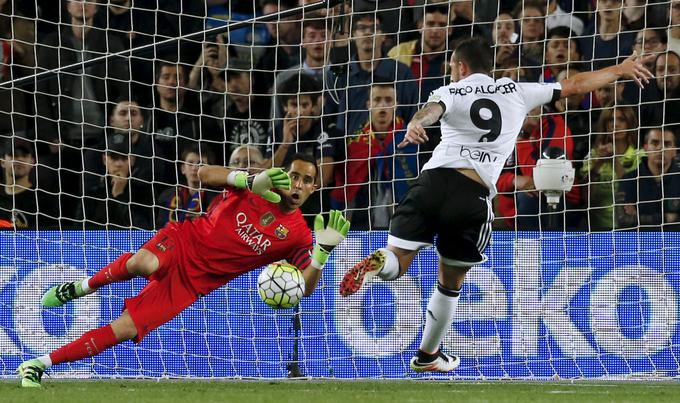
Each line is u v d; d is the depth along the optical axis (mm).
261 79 33719
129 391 20828
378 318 27094
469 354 26844
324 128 32594
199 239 22969
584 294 26922
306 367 27016
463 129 20922
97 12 33969
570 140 31578
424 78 30359
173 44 29594
